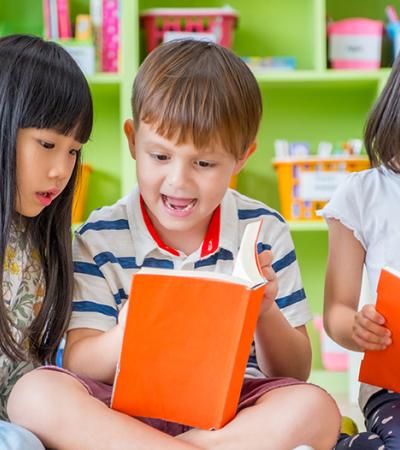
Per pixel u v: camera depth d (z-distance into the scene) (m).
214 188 1.27
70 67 1.26
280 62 2.66
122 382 1.04
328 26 2.69
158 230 1.39
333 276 1.49
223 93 1.26
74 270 1.37
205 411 1.03
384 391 1.38
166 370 1.03
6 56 1.23
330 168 2.60
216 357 1.01
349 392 2.52
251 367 1.40
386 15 2.80
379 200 1.48
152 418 1.13
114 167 2.82
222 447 1.03
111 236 1.40
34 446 1.01
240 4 2.82
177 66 1.29
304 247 2.83
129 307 1.01
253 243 1.07
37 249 1.36
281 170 2.63
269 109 2.83
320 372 2.66
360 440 1.29
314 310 2.83
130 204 1.42
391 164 1.48
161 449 1.01
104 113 2.81
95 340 1.25
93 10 2.65
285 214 2.63
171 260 1.38
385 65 2.76
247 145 1.33
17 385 1.11
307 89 2.81
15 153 1.21
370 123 1.49
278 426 1.04
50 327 1.33
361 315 1.22
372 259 1.47
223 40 2.64
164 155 1.26
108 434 1.03
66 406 1.05
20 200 1.24
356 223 1.48
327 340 2.70
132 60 2.56
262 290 1.02
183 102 1.24
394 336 1.19
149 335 1.02
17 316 1.33
